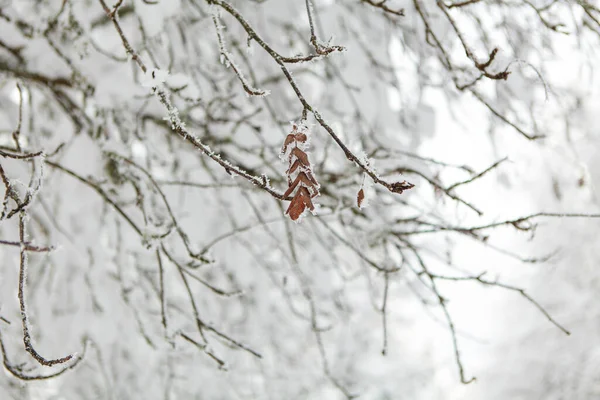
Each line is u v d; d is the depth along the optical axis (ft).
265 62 11.19
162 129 10.31
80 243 10.72
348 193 9.65
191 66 10.55
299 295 13.55
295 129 4.53
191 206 11.31
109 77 9.23
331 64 10.89
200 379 14.64
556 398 27.32
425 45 9.78
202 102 9.44
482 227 7.69
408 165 9.39
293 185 4.32
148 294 12.58
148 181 9.39
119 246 10.57
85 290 11.02
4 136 10.76
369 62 10.79
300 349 17.93
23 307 4.85
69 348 10.98
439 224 8.64
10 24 9.49
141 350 12.76
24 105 11.45
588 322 27.20
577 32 8.51
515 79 8.94
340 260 13.38
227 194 11.86
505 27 8.87
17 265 10.93
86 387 13.19
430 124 10.64
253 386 15.60
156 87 5.13
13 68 9.55
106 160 9.74
